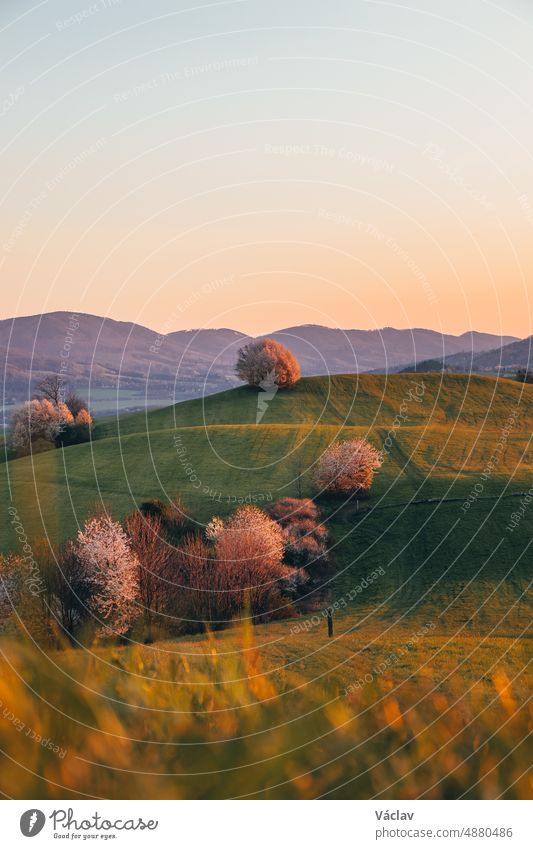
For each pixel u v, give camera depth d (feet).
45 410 193.98
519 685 8.04
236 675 7.79
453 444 252.83
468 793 6.61
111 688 7.16
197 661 8.00
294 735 6.82
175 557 138.92
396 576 178.40
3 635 7.20
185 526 171.94
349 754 6.80
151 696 7.21
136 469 212.43
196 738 6.65
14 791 6.20
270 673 8.27
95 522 127.24
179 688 7.40
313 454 241.76
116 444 220.02
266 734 6.79
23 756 6.26
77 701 6.66
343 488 215.92
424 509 207.51
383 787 6.68
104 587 106.42
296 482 226.17
